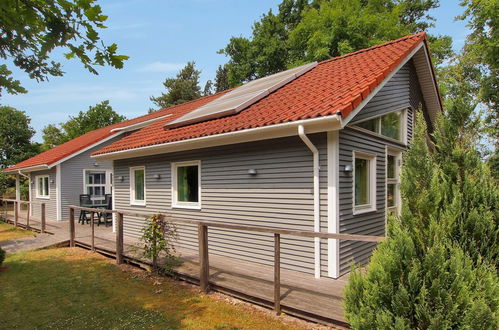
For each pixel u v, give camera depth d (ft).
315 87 22.11
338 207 17.11
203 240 17.22
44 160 51.62
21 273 21.33
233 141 20.63
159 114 47.60
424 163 9.00
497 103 39.96
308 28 65.36
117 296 16.93
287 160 18.89
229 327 13.12
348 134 18.24
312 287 15.88
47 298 16.79
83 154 49.62
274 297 14.30
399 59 20.84
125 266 22.90
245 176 21.12
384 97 22.43
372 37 57.88
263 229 14.48
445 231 8.27
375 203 21.30
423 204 8.59
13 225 44.93
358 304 9.15
